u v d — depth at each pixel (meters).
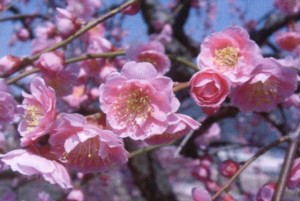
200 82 0.28
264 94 0.30
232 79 0.29
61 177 0.27
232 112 0.39
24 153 0.27
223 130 0.77
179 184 0.96
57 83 0.36
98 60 0.40
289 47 0.42
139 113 0.28
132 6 0.34
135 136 0.27
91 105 0.49
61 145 0.27
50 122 0.27
